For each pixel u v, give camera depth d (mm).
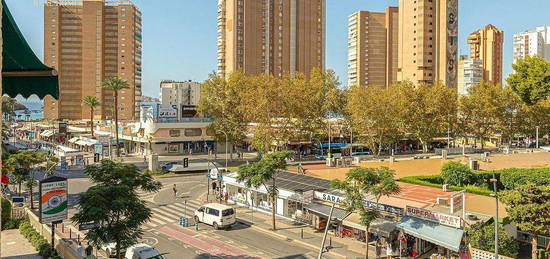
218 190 57656
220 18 142875
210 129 88562
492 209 35000
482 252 29281
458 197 31828
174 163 77625
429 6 144125
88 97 117188
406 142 112125
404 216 33781
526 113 98562
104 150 103062
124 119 149000
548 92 62344
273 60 142750
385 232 31844
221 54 142625
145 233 39125
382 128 84188
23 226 31578
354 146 102625
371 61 170000
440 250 32031
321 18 151875
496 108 95438
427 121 91000
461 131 97375
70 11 146125
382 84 170625
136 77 153125
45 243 26953
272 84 79250
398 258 33031
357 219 35188
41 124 146500
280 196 45125
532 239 30094
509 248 28844
